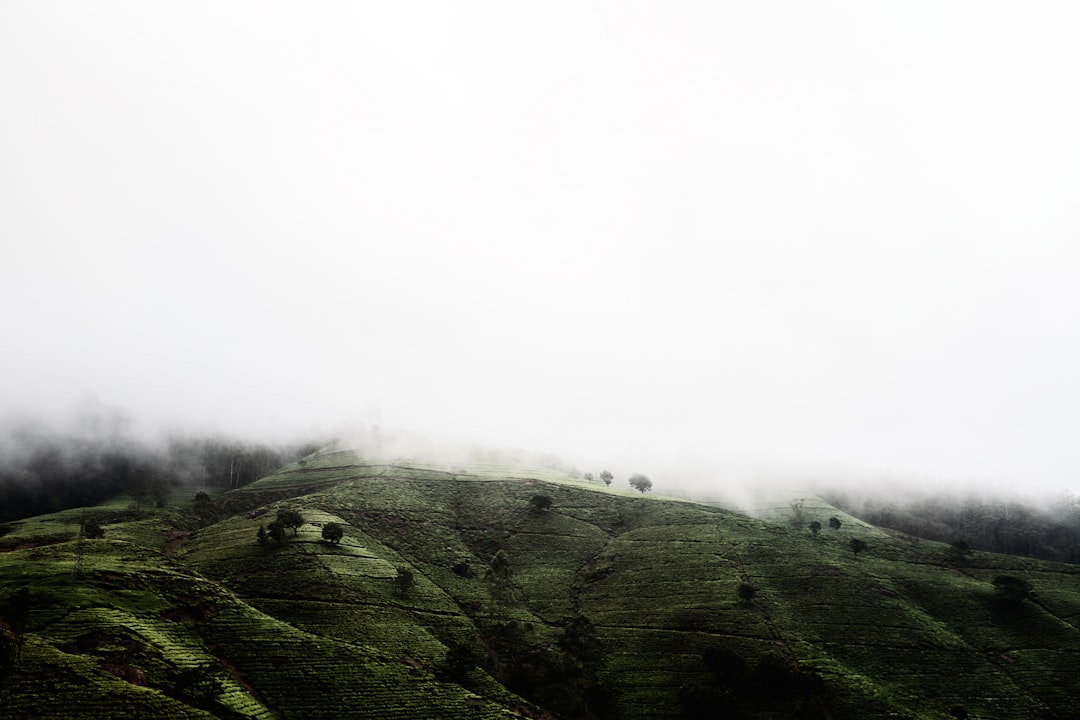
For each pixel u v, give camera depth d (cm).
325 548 13375
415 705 8406
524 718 8831
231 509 19475
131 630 8331
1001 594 13175
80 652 7588
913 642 11369
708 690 9550
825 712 9312
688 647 11100
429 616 11450
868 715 9212
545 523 17725
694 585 13412
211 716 6981
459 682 9481
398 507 17762
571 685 10094
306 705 7962
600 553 15850
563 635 11594
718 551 15162
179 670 7812
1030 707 9731
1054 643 11456
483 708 8719
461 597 12812
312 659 8875
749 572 13988
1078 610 12550
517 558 15512
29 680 6769
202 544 13900
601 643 11331
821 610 12362
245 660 8619
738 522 17400
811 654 10731
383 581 12450
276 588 11256
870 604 12638
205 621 9444
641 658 10838
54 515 17375
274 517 15688
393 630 10456
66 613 8394
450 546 15825
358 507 17262
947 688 10144
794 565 14325
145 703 6850
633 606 12719
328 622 10269
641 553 15338
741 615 12044
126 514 17712
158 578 10212
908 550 16188
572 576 14575
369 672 8888
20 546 13650
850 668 10494
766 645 11025
